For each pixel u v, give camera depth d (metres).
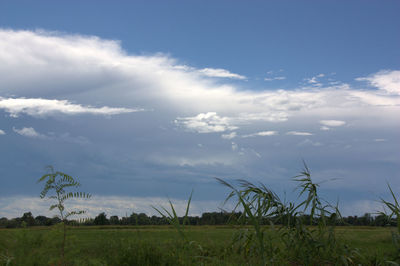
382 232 8.49
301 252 4.39
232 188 3.83
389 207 4.17
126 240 5.59
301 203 4.57
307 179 4.60
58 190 3.92
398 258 4.35
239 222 4.39
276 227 4.58
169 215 3.85
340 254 4.64
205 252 5.58
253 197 4.26
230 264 4.55
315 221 4.70
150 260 4.56
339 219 4.63
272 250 4.35
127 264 4.43
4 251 4.73
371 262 4.98
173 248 5.14
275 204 4.43
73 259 4.73
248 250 4.43
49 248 4.86
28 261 4.39
